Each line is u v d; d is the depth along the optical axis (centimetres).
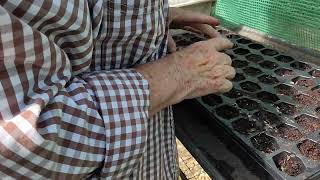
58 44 26
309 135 46
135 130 30
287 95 55
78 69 29
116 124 29
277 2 66
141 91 32
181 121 52
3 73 22
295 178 39
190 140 48
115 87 30
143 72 34
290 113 51
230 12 80
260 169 42
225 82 39
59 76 26
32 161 23
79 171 28
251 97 55
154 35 35
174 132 49
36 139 23
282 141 45
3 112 22
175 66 36
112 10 31
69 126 26
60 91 26
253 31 75
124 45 34
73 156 27
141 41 35
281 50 68
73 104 27
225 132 48
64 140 26
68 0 25
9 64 22
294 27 65
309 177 39
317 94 55
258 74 61
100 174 31
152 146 41
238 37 74
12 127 22
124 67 36
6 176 23
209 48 38
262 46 70
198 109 53
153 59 38
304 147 44
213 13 86
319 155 43
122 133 30
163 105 35
